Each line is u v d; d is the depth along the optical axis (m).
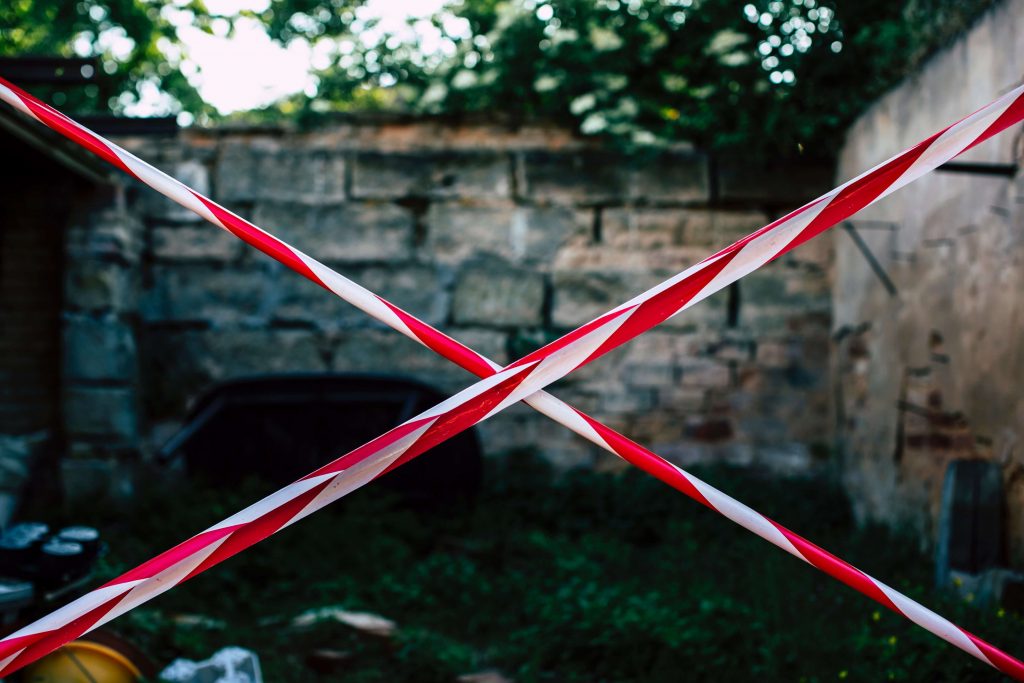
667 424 8.09
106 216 7.27
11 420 7.27
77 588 3.43
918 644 3.85
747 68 7.43
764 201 8.10
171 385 8.01
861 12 6.83
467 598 5.21
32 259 7.39
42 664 3.31
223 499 6.64
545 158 8.16
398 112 8.12
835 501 7.49
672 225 8.13
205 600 5.25
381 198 8.13
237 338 8.03
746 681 3.85
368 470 1.77
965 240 5.30
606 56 7.73
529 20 7.84
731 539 6.64
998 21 4.76
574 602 4.69
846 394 7.62
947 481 4.99
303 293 8.07
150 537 6.28
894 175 1.81
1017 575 4.29
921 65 5.88
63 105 10.80
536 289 8.11
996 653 1.79
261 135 8.11
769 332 8.12
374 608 5.12
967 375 5.27
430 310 8.10
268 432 6.79
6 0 10.70
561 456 8.00
